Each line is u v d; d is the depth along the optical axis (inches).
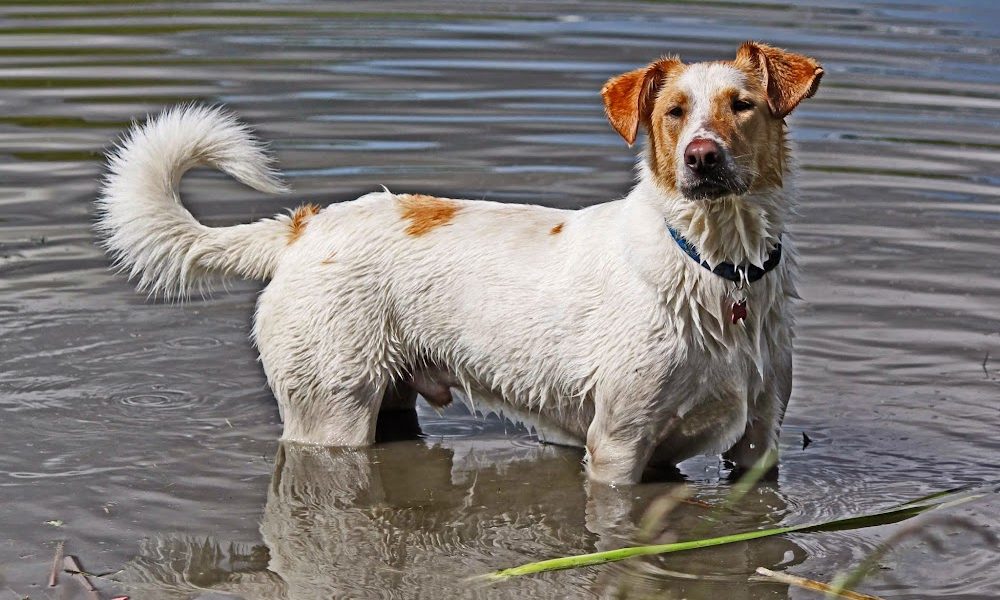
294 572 294.2
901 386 395.2
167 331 435.8
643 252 324.8
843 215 523.8
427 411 402.0
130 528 313.0
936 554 301.1
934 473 344.8
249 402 391.2
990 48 758.5
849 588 285.4
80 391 389.4
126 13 844.0
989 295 454.6
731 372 327.0
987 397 386.9
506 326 348.2
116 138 581.0
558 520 325.7
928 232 507.2
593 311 336.2
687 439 346.9
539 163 563.2
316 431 370.6
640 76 323.9
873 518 316.5
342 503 333.4
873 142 604.1
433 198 373.7
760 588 287.6
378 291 361.1
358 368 363.6
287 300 365.7
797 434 368.8
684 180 305.9
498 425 391.5
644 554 303.1
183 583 287.1
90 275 470.3
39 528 310.2
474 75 699.4
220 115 378.0
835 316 441.7
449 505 334.0
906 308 447.2
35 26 803.4
